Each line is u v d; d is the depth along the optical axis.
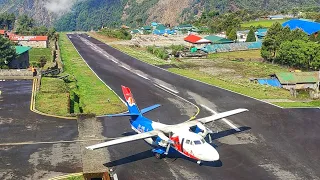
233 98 59.59
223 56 116.31
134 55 111.69
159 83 70.69
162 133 34.19
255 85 71.69
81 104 55.59
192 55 114.62
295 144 39.34
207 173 32.03
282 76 74.56
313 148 38.34
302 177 31.67
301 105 55.44
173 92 63.41
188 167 33.12
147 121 38.03
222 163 34.16
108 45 141.75
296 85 72.94
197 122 37.44
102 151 36.44
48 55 114.69
